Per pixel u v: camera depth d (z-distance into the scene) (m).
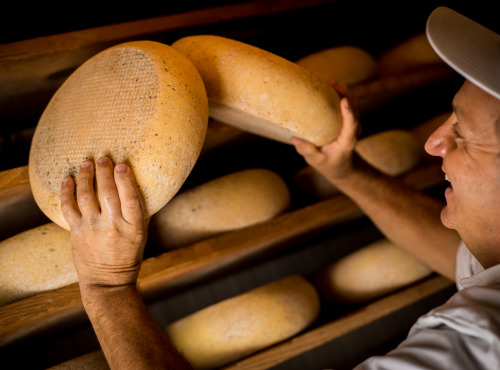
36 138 0.75
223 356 1.05
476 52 0.56
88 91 0.72
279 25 1.30
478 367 0.56
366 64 1.34
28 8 1.22
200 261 0.95
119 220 0.63
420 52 1.39
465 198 0.63
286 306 1.09
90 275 0.68
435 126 1.44
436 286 1.19
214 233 1.03
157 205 0.67
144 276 0.91
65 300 0.85
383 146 1.29
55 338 1.08
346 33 1.56
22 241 0.88
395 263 1.22
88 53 0.99
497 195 0.59
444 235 1.01
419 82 1.28
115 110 0.67
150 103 0.65
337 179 1.01
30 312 0.82
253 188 1.08
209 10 1.10
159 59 0.69
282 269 1.34
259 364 1.02
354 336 1.35
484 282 0.65
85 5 1.29
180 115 0.66
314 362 1.31
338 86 0.92
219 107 0.83
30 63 0.93
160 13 1.38
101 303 0.67
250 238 1.01
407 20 1.61
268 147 1.30
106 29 0.99
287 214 1.08
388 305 1.14
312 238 1.29
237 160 1.31
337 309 1.26
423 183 1.21
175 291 1.18
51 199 0.68
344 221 1.23
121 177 0.61
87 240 0.65
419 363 0.58
